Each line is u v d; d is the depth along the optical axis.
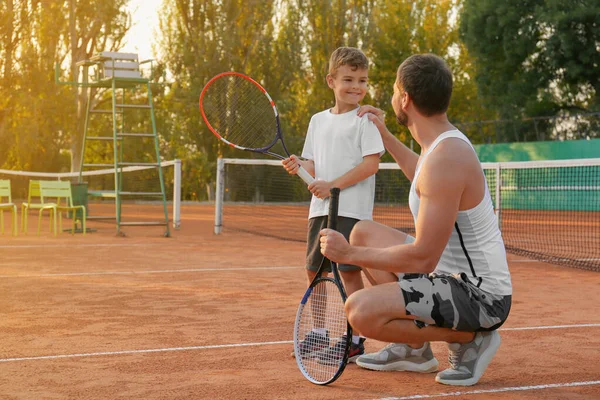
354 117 4.02
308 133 4.32
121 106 12.52
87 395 3.14
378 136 3.93
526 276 7.63
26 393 3.16
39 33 28.30
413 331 3.24
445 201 3.09
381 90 34.62
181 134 29.80
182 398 3.10
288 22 31.34
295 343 3.53
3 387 3.25
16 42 28.23
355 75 3.99
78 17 28.19
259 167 27.34
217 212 13.05
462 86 35.69
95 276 7.10
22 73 28.36
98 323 4.78
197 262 8.42
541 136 27.70
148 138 30.23
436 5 36.41
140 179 24.89
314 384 3.36
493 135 31.41
